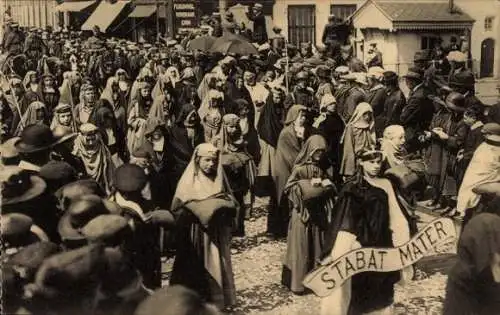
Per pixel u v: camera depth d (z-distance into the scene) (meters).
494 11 11.51
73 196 4.70
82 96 9.82
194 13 19.45
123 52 17.53
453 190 8.34
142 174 5.13
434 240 5.47
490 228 5.03
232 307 5.90
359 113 7.67
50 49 19.95
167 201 7.10
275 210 8.24
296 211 6.49
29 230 4.34
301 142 7.88
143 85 10.42
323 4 14.84
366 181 5.47
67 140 6.57
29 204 4.77
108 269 3.84
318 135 6.62
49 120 11.09
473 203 6.50
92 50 17.69
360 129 7.68
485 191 6.36
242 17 16.17
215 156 5.73
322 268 5.39
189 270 5.66
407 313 6.07
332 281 5.38
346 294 5.44
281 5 15.43
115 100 11.12
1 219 4.34
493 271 5.00
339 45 12.79
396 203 5.46
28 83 12.51
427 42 11.63
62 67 16.70
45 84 11.83
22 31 20.19
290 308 6.11
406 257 5.41
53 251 4.00
